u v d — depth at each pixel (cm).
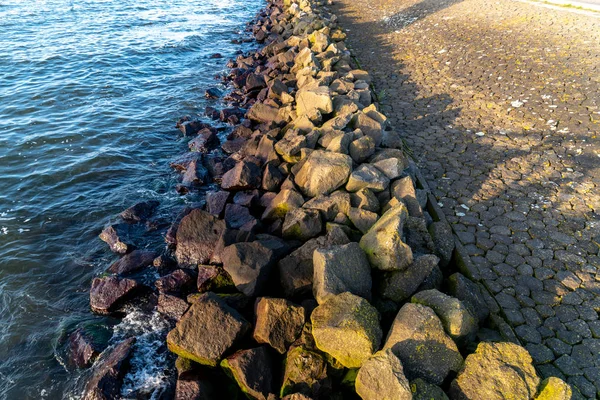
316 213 780
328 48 1675
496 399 460
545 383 463
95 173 1156
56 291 804
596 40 1545
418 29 2020
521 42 1636
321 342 538
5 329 730
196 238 833
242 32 2733
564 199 828
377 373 475
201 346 584
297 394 491
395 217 667
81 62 1973
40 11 2862
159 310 732
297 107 1245
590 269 677
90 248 905
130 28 2631
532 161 950
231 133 1327
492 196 854
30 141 1291
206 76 1919
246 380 540
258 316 614
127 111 1526
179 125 1415
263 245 729
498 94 1268
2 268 848
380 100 1317
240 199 977
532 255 710
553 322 598
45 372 659
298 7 2670
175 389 598
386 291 628
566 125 1066
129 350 653
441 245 725
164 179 1145
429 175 931
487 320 614
